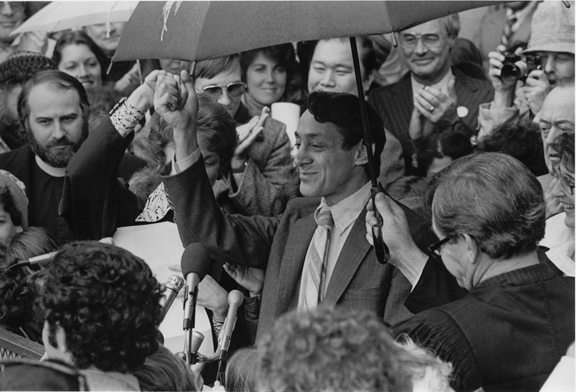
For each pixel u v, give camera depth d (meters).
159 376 2.76
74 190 4.52
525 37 5.49
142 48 3.93
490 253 3.20
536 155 5.28
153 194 5.20
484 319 3.10
